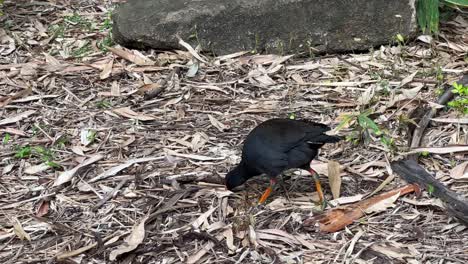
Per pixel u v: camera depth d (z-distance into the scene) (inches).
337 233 91.9
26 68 124.5
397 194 96.0
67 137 109.0
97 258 90.0
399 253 88.7
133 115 113.1
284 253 89.5
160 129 110.2
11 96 117.4
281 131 93.5
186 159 104.2
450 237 90.7
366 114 106.4
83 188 99.8
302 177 101.6
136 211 96.1
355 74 121.2
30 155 106.0
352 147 104.8
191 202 97.0
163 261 89.3
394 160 101.0
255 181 101.7
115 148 106.5
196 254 89.7
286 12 125.5
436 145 104.6
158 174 101.4
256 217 94.8
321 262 88.2
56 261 89.7
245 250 90.0
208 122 111.4
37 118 113.4
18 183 101.7
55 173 103.0
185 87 119.3
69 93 118.7
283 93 117.3
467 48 125.6
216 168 102.3
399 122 107.1
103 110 114.7
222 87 119.1
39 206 97.6
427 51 125.6
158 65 125.0
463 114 109.0
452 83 116.0
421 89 116.0
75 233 93.4
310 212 95.1
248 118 111.8
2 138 109.8
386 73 120.5
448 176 99.5
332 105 113.6
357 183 99.3
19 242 92.7
